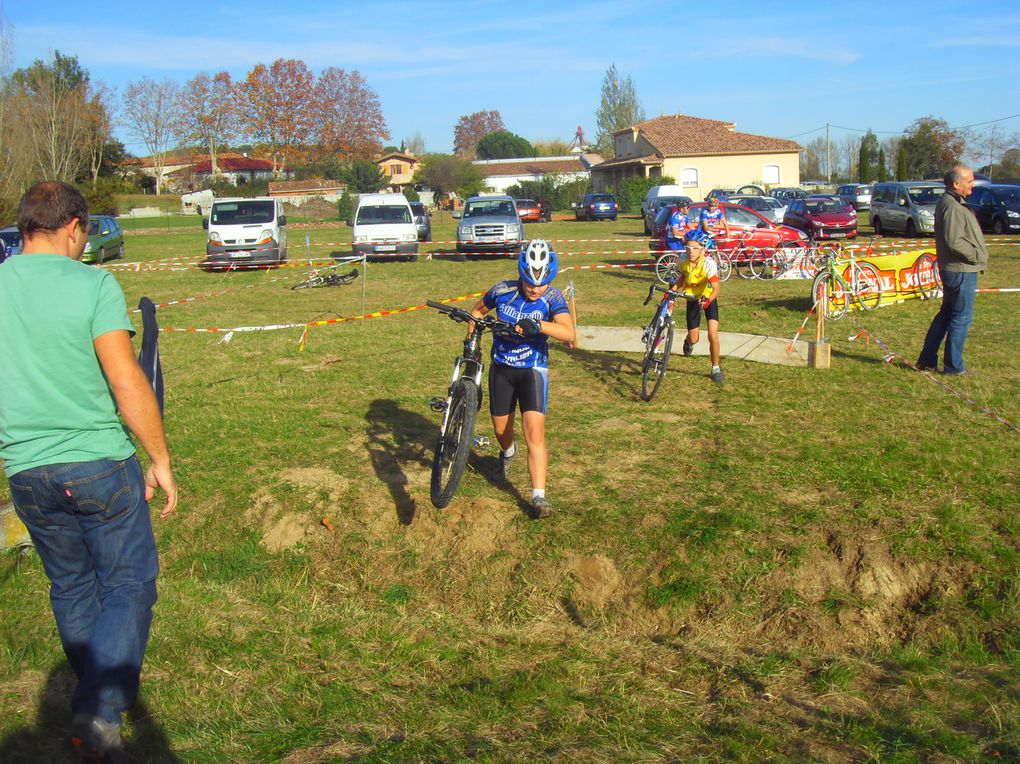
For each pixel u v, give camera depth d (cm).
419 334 1162
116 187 6769
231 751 335
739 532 501
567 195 6294
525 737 348
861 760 330
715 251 1714
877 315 1243
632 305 1406
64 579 321
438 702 377
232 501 584
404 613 483
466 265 2314
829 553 482
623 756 332
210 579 523
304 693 382
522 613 479
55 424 294
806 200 2808
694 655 423
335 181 7288
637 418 729
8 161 3497
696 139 5684
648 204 3450
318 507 575
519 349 520
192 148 8025
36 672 384
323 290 1791
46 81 4428
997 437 638
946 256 814
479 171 7600
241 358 1027
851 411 720
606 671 409
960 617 434
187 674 392
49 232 309
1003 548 467
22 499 301
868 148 7125
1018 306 1248
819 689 387
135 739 339
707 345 956
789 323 1181
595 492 567
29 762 321
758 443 649
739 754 333
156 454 307
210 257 2233
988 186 2611
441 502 507
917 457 593
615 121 8606
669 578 479
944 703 371
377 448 672
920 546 474
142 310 343
